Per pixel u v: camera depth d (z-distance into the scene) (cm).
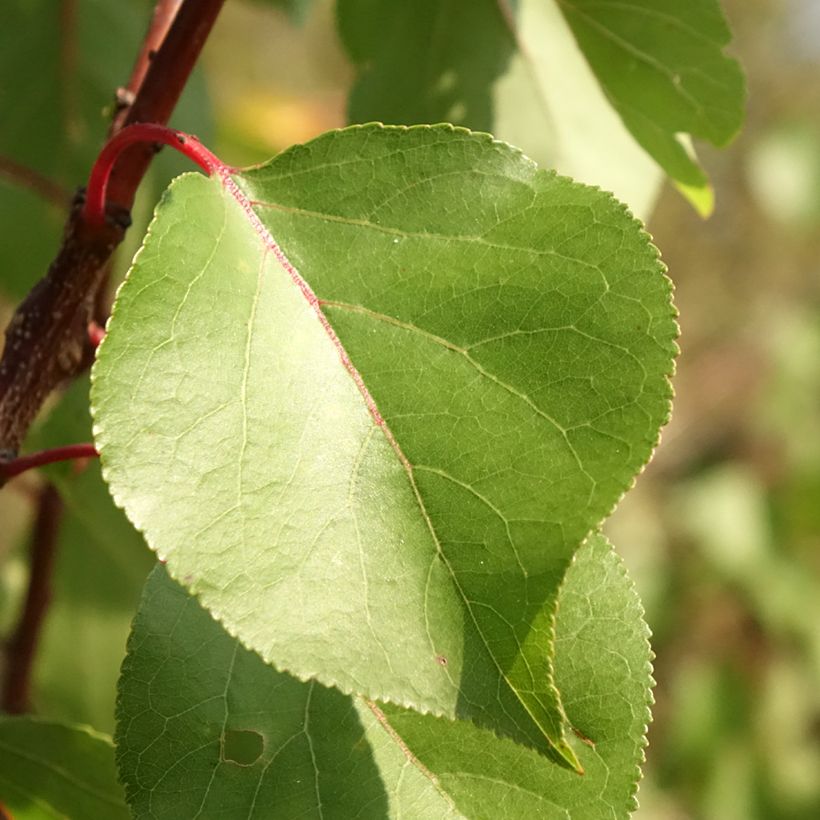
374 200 35
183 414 34
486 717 33
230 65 119
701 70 43
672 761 102
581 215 35
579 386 34
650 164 46
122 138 37
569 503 34
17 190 52
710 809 99
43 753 41
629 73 44
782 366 119
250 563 34
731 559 108
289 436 34
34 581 51
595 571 37
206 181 35
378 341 35
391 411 34
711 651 107
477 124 45
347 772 37
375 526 34
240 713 37
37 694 53
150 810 36
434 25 45
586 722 37
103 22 54
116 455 34
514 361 34
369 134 35
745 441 122
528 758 37
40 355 39
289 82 124
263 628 33
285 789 37
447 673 33
